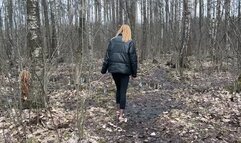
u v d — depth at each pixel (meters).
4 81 6.27
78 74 7.04
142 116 7.95
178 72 17.00
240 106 8.79
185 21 19.03
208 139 6.46
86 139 6.16
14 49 6.37
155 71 18.31
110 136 6.55
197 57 23.16
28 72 7.45
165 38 34.31
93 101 9.14
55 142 5.91
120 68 7.32
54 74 12.59
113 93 10.61
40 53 8.21
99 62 22.20
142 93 11.12
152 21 36.34
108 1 28.75
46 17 15.87
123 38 7.43
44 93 7.41
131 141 6.32
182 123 7.31
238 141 6.39
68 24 8.41
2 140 5.91
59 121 6.64
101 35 26.78
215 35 21.73
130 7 22.52
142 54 24.88
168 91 11.55
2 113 6.87
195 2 32.72
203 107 8.77
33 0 8.26
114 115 7.83
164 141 6.36
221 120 7.57
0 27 6.48
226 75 15.84
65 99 9.22
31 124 6.57
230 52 20.84
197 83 13.66
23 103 7.42
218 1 22.94
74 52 10.14
